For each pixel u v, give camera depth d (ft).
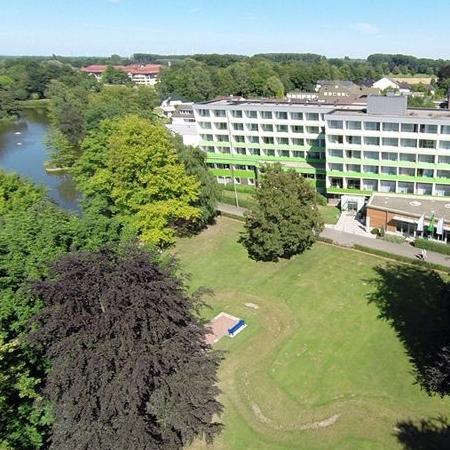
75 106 467.11
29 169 374.43
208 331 104.73
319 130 296.71
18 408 96.02
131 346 86.79
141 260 97.40
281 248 190.08
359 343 144.05
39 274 119.65
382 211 223.92
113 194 199.21
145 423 89.97
